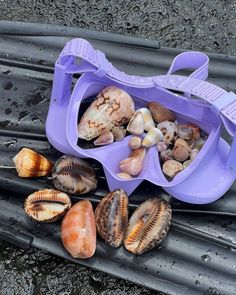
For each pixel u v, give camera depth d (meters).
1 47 0.37
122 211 0.29
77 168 0.31
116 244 0.29
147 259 0.30
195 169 0.30
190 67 0.34
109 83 0.32
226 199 0.31
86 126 0.31
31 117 0.34
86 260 0.30
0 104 0.35
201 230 0.31
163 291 0.29
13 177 0.32
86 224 0.29
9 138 0.33
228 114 0.28
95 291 0.30
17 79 0.36
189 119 0.32
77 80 0.33
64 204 0.30
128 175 0.30
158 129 0.32
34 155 0.31
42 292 0.30
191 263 0.30
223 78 0.37
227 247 0.30
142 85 0.31
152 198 0.30
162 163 0.32
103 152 0.31
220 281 0.29
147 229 0.29
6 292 0.30
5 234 0.30
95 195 0.31
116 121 0.32
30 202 0.30
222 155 0.31
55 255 0.31
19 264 0.31
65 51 0.30
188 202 0.30
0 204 0.31
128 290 0.30
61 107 0.32
